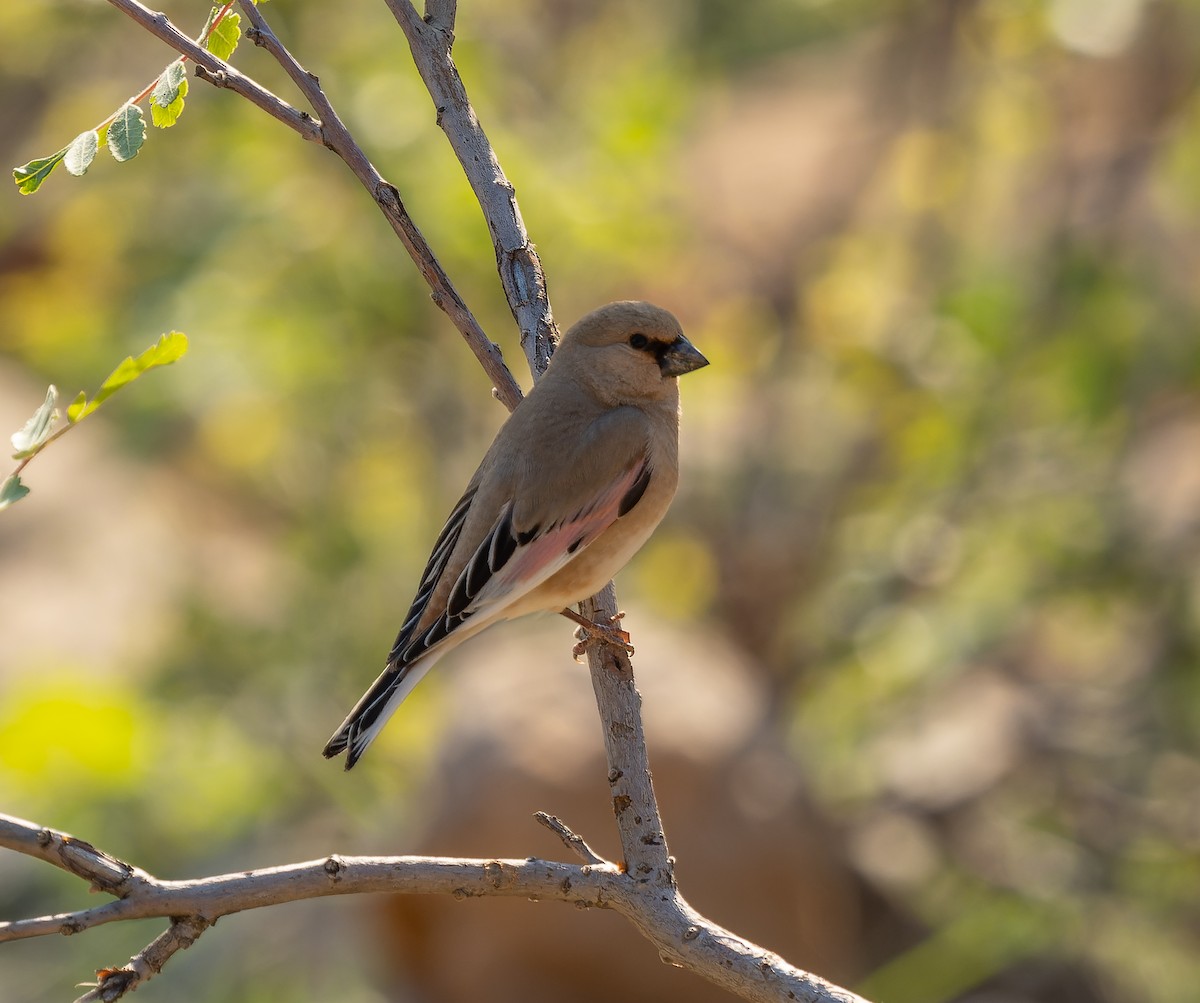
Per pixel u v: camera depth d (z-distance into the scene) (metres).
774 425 15.63
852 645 14.30
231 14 6.20
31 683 12.26
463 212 12.35
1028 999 12.87
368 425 14.02
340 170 13.18
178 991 12.24
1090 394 13.48
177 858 12.48
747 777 11.01
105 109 14.35
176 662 13.77
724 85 17.86
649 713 11.04
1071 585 13.93
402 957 11.00
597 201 13.07
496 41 14.47
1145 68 15.78
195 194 13.70
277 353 13.01
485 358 7.05
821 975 10.95
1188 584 13.95
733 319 15.80
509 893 5.39
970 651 13.63
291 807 13.01
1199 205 14.49
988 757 14.50
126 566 17.27
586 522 7.34
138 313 13.37
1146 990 12.84
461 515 7.46
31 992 12.12
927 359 14.77
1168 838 13.47
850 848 13.50
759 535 15.12
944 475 14.37
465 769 10.67
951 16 16.17
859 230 17.48
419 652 6.98
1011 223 16.14
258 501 16.08
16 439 4.53
